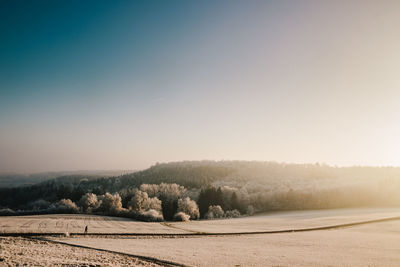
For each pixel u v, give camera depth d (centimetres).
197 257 2789
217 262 2598
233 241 4062
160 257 2695
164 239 4222
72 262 2242
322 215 8356
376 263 2734
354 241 4031
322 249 3434
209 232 5006
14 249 2775
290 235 4694
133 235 4550
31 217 7225
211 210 10412
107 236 4372
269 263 2639
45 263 2152
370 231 5131
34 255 2520
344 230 5294
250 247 3538
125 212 8400
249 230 5359
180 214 7919
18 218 6788
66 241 3678
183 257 2756
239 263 2598
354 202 11588
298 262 2712
